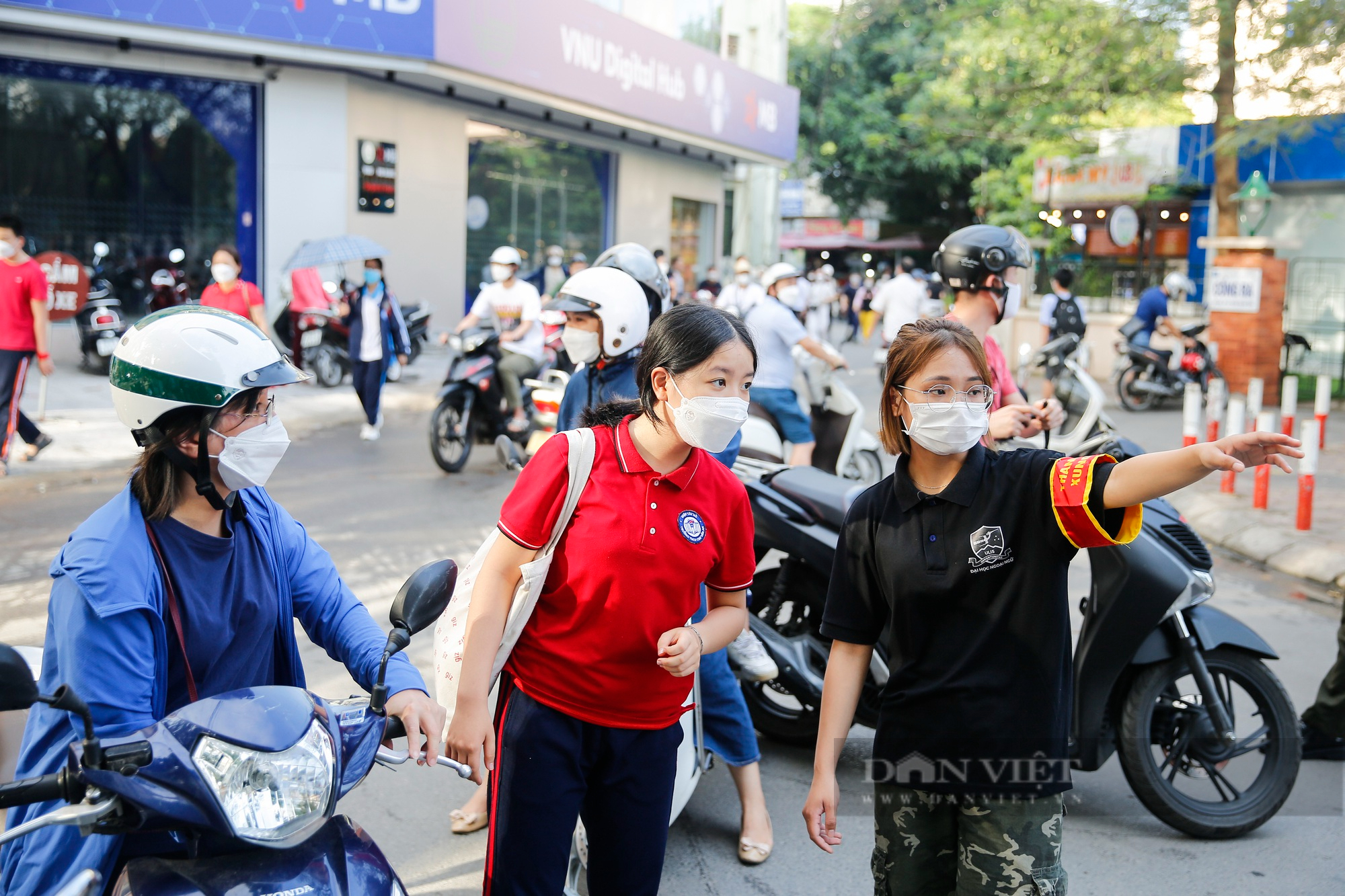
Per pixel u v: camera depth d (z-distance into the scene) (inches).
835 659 97.8
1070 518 85.7
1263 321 613.3
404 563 254.8
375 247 538.3
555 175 817.5
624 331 145.1
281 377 78.3
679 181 955.3
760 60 1078.4
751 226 1173.1
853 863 138.9
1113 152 810.8
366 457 383.2
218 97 586.9
